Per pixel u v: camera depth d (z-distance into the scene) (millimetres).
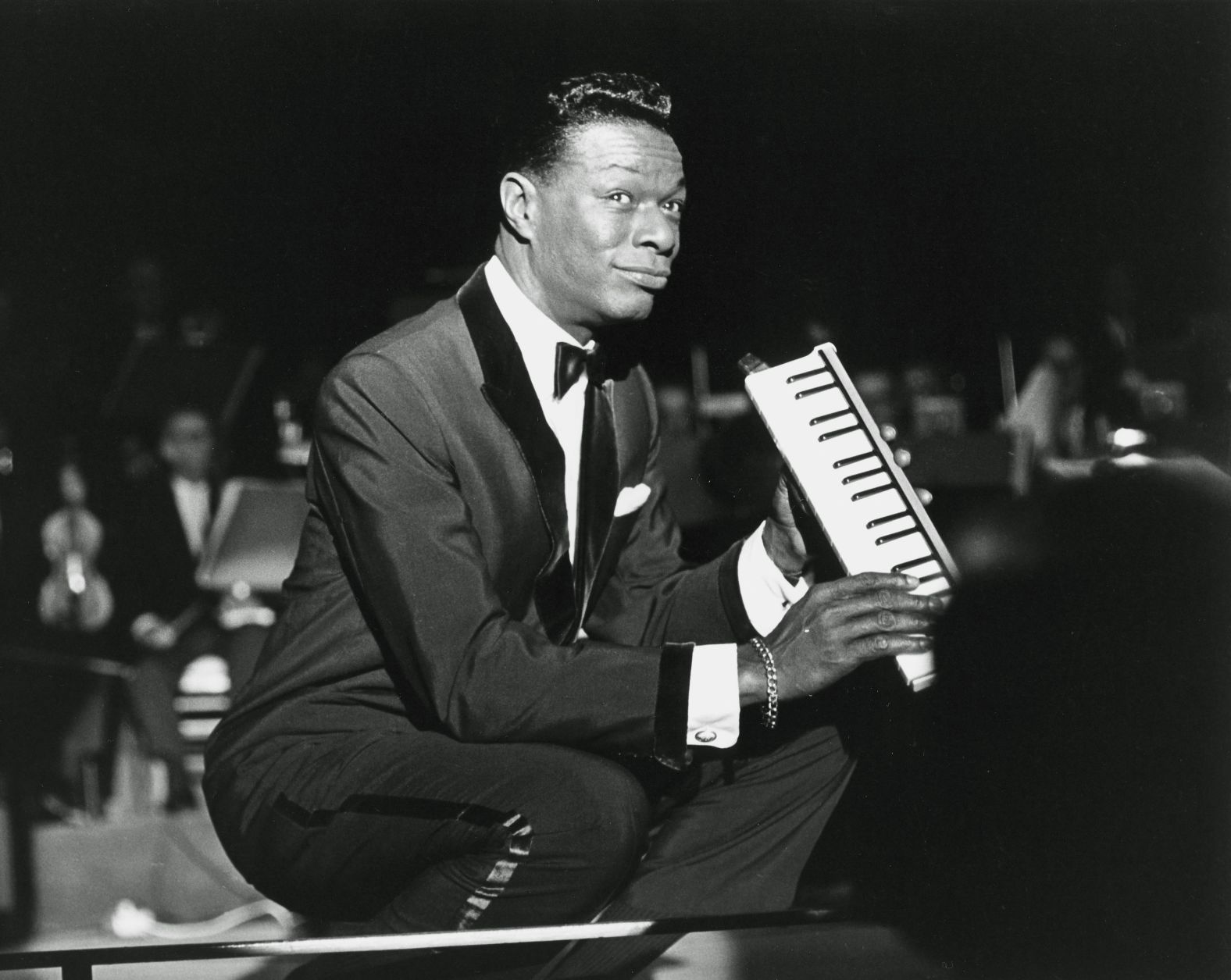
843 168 4934
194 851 3225
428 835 1517
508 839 1482
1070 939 1448
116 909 2957
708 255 4973
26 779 3615
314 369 5246
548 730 1508
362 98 4910
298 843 1559
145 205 5344
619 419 1807
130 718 3973
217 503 4848
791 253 5004
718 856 1691
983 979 1512
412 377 1597
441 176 5082
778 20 4637
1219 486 1356
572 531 1717
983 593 1490
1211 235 5137
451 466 1604
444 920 1525
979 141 4973
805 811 1695
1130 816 1412
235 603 4398
